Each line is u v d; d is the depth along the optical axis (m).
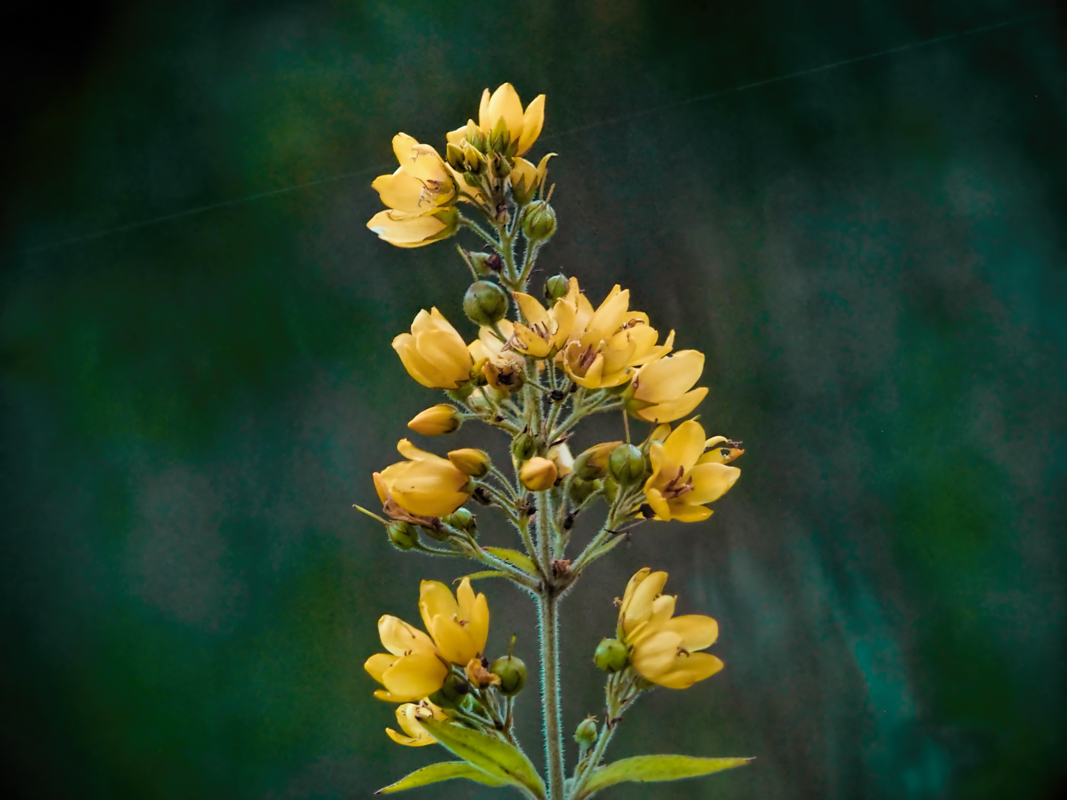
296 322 0.42
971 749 0.36
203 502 0.41
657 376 0.26
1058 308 0.40
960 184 0.42
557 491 0.27
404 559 0.39
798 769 0.36
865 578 0.38
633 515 0.26
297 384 0.42
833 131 0.42
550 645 0.26
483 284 0.26
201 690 0.39
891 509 0.38
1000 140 0.42
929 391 0.39
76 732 0.39
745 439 0.39
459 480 0.26
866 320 0.40
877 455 0.39
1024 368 0.40
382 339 0.42
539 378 0.27
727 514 0.38
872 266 0.41
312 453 0.41
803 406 0.40
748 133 0.42
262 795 0.38
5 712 0.39
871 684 0.36
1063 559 0.37
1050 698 0.36
